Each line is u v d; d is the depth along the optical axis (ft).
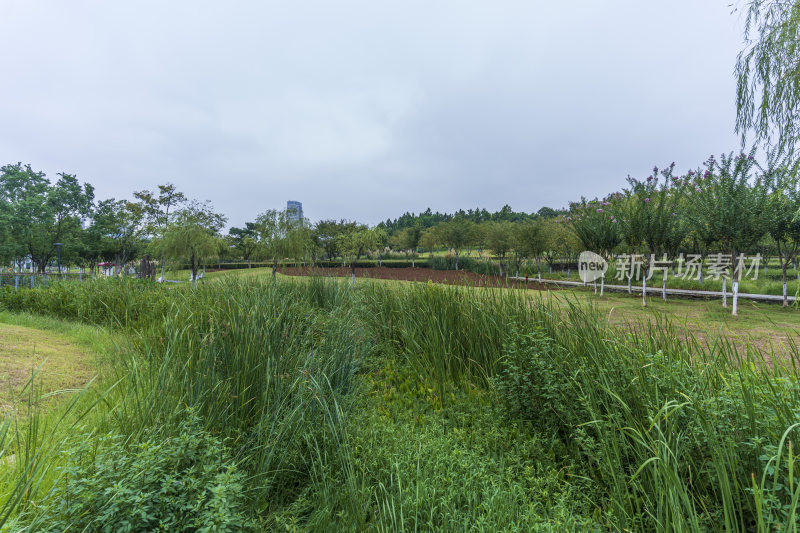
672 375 7.45
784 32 19.17
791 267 61.05
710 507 5.89
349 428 8.99
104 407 8.84
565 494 6.84
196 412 7.29
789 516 4.31
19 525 4.94
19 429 7.76
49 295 26.30
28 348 15.33
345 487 7.12
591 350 9.96
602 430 7.68
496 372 12.74
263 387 9.50
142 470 5.35
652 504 6.23
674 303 41.86
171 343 10.27
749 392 6.46
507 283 19.72
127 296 22.89
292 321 14.44
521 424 9.80
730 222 32.60
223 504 5.06
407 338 16.35
